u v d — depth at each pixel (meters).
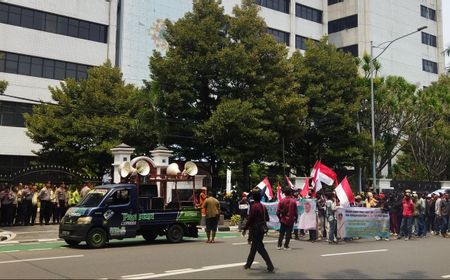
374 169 30.78
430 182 34.84
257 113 24.20
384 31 57.09
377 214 18.33
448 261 12.43
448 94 37.94
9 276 9.61
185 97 24.92
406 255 13.53
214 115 23.69
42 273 9.96
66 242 15.38
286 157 31.06
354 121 31.22
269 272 10.25
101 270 10.35
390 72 56.97
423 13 63.78
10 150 32.91
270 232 20.14
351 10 56.41
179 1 41.56
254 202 10.72
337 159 31.39
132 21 38.72
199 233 20.00
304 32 52.34
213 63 24.80
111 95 29.00
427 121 36.09
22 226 20.77
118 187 15.16
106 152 26.84
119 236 14.90
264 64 26.25
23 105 33.75
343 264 11.59
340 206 17.75
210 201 16.39
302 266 11.20
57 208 21.72
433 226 20.77
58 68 35.44
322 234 18.03
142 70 38.91
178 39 25.48
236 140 24.58
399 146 44.44
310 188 19.70
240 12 26.84
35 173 24.08
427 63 63.06
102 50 37.56
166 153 23.25
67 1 36.06
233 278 9.48
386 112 34.47
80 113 27.91
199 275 9.80
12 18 33.78
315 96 29.66
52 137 27.56
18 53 33.72
